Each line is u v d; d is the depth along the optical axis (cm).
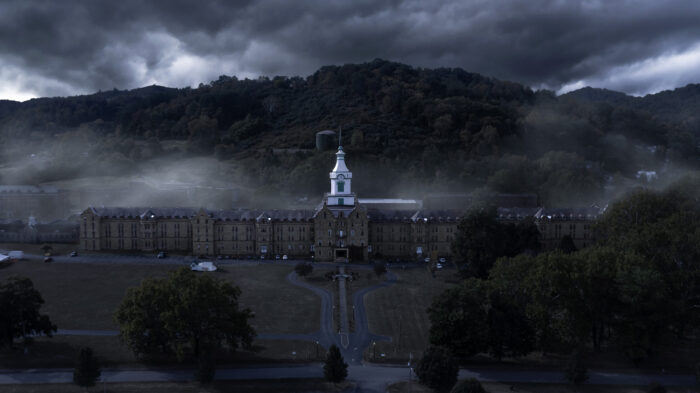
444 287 17375
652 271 12312
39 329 12306
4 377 11000
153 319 11662
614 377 11588
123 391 10456
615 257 13112
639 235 15375
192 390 10606
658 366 12150
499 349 11862
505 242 18150
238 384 10919
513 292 13238
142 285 11900
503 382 11231
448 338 11775
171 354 12200
